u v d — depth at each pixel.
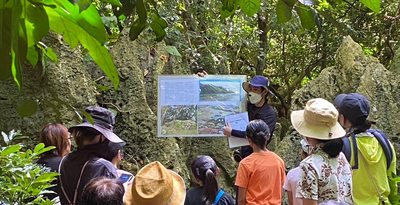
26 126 4.35
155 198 2.30
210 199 3.50
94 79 4.98
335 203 2.43
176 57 5.51
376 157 3.22
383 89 5.30
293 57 10.73
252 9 1.41
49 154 3.20
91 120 1.61
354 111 3.23
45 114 4.38
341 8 8.09
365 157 3.20
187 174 5.09
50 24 1.16
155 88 5.22
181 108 4.71
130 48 5.15
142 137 4.93
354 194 3.24
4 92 4.33
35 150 2.68
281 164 4.04
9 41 1.01
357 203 3.22
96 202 2.11
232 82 4.74
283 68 10.95
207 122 4.72
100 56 1.20
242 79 4.75
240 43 7.70
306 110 3.10
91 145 2.93
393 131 5.16
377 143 3.26
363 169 3.21
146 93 5.20
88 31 1.09
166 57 5.41
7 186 2.38
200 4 6.77
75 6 1.07
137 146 4.93
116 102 5.00
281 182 4.02
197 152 5.41
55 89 4.42
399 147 5.08
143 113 4.98
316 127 3.04
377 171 3.23
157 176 2.35
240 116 4.67
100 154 2.95
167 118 4.71
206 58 6.36
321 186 2.99
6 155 2.41
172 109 4.71
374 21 8.88
